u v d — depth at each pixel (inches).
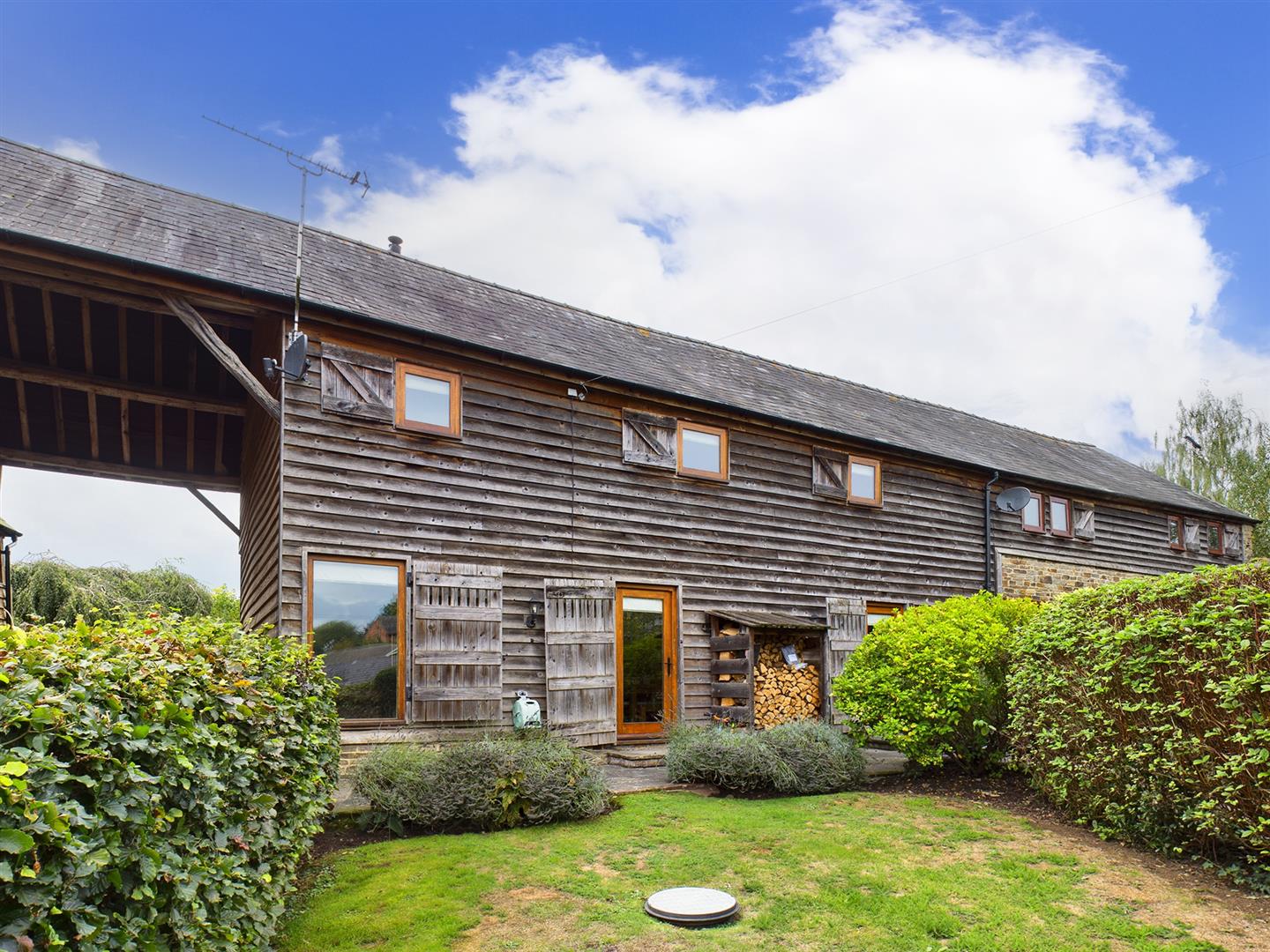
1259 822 210.5
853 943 184.9
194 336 430.3
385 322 368.2
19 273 327.9
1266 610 216.5
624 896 211.3
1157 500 776.9
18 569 506.0
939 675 335.9
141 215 378.0
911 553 585.6
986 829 269.4
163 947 113.7
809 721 383.9
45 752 91.6
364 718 351.9
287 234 441.7
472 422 403.2
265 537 397.1
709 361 587.8
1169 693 233.0
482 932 190.2
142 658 125.9
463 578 385.1
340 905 204.4
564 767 285.0
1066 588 689.6
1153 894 209.3
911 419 692.1
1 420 433.7
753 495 507.5
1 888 78.5
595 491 440.8
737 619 454.0
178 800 126.1
